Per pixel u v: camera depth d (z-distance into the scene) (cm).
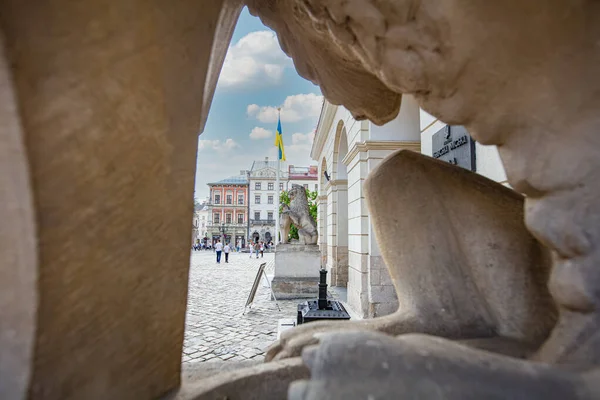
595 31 83
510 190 131
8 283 66
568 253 83
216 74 154
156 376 91
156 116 79
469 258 125
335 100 149
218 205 5531
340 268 1063
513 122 88
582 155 81
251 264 1975
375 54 97
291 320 568
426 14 87
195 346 475
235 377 101
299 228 973
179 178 88
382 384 63
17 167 62
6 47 58
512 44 84
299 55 141
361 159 670
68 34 65
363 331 73
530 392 63
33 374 68
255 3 138
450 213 130
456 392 62
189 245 93
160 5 76
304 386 65
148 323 87
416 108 658
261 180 5428
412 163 138
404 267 133
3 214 64
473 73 88
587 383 65
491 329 119
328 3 100
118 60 71
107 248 75
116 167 74
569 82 83
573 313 83
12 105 60
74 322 73
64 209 68
